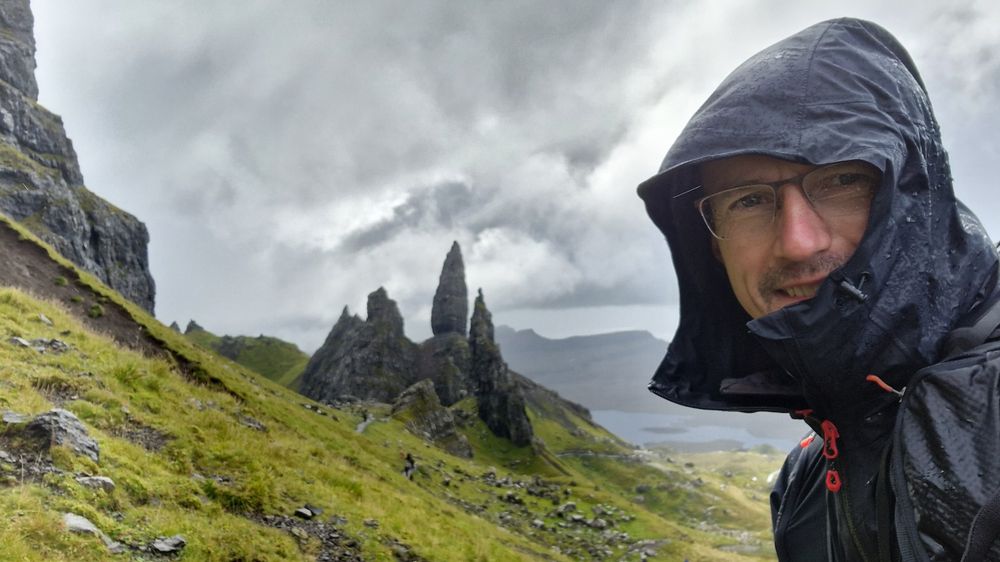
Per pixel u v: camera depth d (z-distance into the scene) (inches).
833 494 63.0
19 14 5787.4
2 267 1364.4
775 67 61.2
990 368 43.3
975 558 36.6
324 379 7377.0
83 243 5049.2
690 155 62.7
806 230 55.2
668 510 4554.6
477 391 6136.8
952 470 40.6
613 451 6481.3
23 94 5487.2
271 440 768.9
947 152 60.6
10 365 579.2
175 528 386.6
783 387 75.2
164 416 641.0
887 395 53.5
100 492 378.6
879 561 52.5
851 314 51.8
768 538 3321.9
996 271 56.9
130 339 1349.7
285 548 451.8
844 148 52.6
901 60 63.6
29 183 4635.8
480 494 2716.5
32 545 286.0
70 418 440.8
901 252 52.7
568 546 2228.1
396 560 571.5
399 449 3046.3
